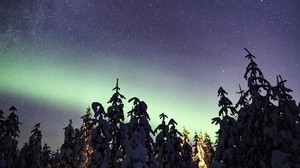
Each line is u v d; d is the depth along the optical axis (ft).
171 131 55.77
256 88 43.47
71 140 85.71
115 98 48.32
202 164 95.61
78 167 82.43
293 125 38.24
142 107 47.32
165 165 53.72
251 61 44.73
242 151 46.73
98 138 45.68
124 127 46.93
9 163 71.67
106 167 43.39
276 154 35.19
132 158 39.17
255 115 42.83
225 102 53.36
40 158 86.02
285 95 41.11
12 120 74.79
